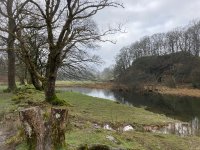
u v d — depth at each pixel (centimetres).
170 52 14438
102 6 2534
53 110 1108
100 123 2072
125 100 6506
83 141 1295
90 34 2780
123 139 1556
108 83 11281
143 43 14588
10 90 3984
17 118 1638
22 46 2831
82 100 3350
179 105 5875
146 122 2395
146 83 11369
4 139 1333
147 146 1598
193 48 13712
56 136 1095
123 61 13662
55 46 2514
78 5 2508
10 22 3353
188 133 2181
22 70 5516
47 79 2623
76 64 3634
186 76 11444
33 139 1091
